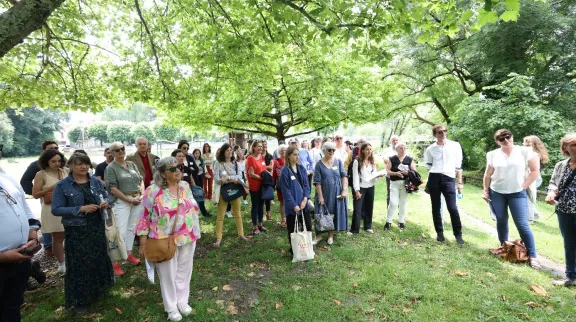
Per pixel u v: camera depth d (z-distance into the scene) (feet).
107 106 25.39
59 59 22.56
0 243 7.59
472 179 46.09
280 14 13.50
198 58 18.31
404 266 14.01
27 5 9.99
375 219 22.11
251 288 12.63
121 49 22.63
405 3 10.78
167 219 10.04
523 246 14.58
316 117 34.73
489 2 8.86
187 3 17.85
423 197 29.99
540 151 19.07
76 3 21.57
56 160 13.46
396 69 57.47
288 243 17.57
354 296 11.76
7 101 21.56
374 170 18.83
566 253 12.11
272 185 19.39
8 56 19.48
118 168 14.73
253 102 33.71
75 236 10.91
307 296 11.73
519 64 42.22
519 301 11.08
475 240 17.46
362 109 36.83
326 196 16.74
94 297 11.35
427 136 86.22
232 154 18.47
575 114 40.22
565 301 10.96
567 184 11.78
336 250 15.99
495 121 36.86
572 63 40.11
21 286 8.34
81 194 11.08
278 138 43.78
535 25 38.99
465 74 56.18
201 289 12.62
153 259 9.89
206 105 36.35
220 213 17.78
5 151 145.69
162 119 45.19
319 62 28.22
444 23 12.01
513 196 14.42
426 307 10.79
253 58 16.90
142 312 11.02
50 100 22.76
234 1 17.16
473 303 10.98
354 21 13.14
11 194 8.10
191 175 22.62
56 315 11.01
